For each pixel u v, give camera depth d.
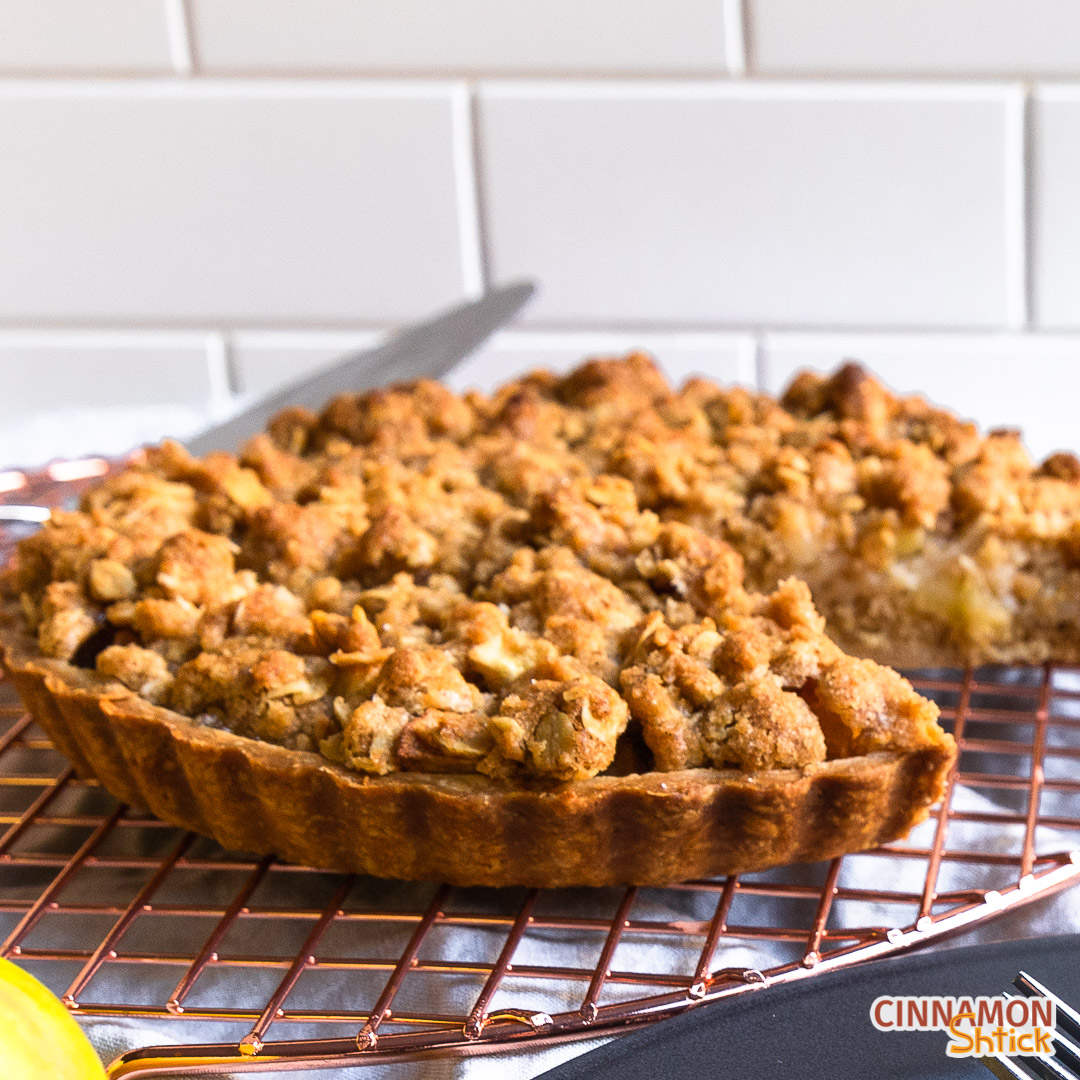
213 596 0.89
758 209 1.14
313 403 1.02
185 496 0.95
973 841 0.85
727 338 1.16
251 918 0.80
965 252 1.14
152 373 1.18
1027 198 1.13
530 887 0.80
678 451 0.96
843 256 1.15
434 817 0.76
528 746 0.75
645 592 0.89
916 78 1.13
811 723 0.77
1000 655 0.95
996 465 0.96
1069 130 1.12
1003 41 1.12
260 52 1.14
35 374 1.18
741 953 0.76
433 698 0.77
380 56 1.14
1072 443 1.14
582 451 0.97
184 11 1.14
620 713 0.75
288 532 0.93
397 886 0.82
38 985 0.62
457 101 1.14
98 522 0.94
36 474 1.02
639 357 1.01
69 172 1.16
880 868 0.83
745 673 0.79
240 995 0.74
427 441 0.97
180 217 1.16
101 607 0.90
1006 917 0.79
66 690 0.83
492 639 0.81
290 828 0.80
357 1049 0.65
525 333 1.17
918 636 0.96
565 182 1.15
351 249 1.16
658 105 1.14
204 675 0.82
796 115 1.13
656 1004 0.66
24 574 0.93
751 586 0.95
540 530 0.93
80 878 0.83
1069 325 1.14
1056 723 0.92
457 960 0.76
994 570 0.95
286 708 0.80
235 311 1.17
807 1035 0.60
